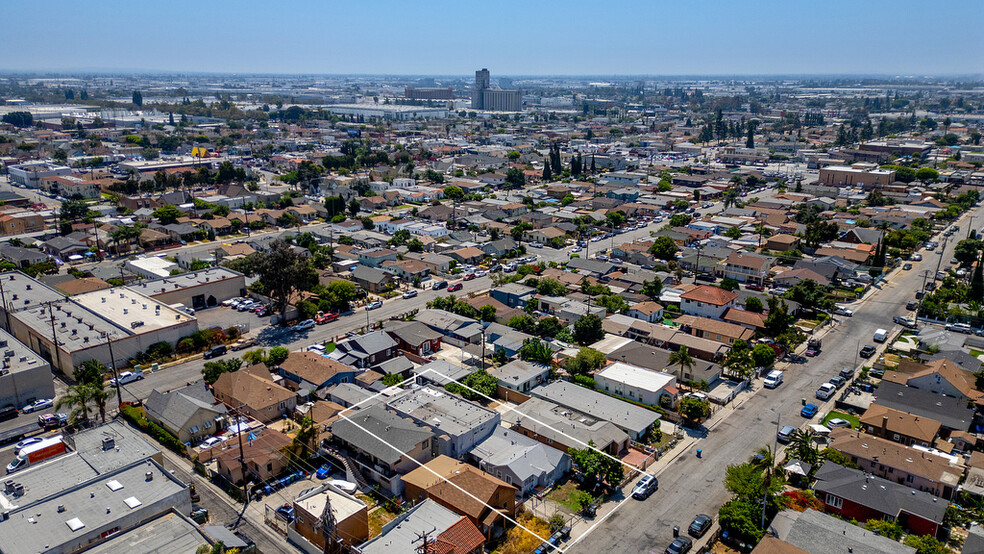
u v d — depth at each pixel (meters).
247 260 134.25
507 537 63.19
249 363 98.88
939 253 170.12
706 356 104.00
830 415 88.44
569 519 66.50
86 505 61.69
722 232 187.25
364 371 96.25
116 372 91.12
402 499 69.25
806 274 140.50
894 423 82.00
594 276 142.88
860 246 165.25
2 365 88.38
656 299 131.38
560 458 74.19
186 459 77.06
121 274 140.00
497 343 104.69
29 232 181.12
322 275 140.88
